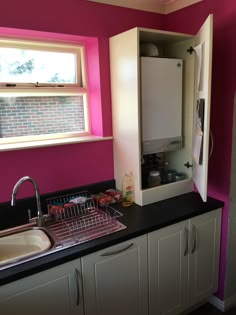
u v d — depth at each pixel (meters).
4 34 1.76
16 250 1.64
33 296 1.31
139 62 1.77
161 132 1.98
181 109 2.05
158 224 1.65
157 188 1.98
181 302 1.94
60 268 1.36
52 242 1.50
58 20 1.78
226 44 1.84
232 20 1.77
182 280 1.91
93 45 2.01
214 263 2.08
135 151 1.91
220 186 2.03
